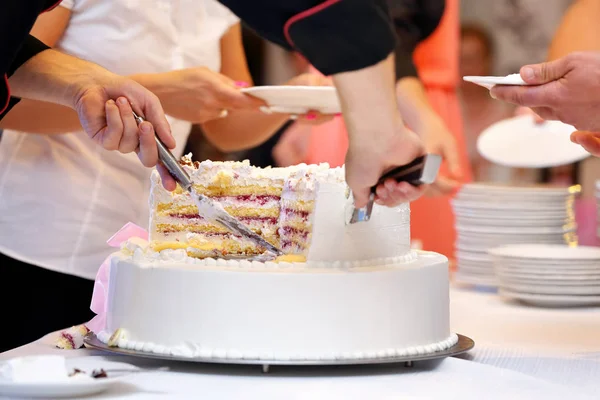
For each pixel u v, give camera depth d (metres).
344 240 1.91
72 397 1.54
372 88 1.54
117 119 1.91
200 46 3.14
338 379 1.73
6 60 1.69
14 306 2.92
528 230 3.19
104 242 2.96
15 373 1.56
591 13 4.79
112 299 1.98
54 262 2.89
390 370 1.82
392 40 1.53
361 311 1.79
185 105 2.81
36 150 2.90
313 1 1.49
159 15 2.98
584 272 2.79
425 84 4.14
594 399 1.61
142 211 3.06
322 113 2.92
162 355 1.76
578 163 5.88
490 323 2.54
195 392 1.60
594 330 2.43
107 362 1.84
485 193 3.23
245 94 2.77
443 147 3.03
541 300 2.82
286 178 2.20
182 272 1.80
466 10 6.50
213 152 5.24
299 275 1.76
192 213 2.19
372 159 1.63
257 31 1.63
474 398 1.59
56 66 2.15
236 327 1.76
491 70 6.47
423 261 2.03
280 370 1.79
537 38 6.44
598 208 3.10
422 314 1.90
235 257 2.07
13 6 1.64
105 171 2.96
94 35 2.87
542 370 1.92
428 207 4.25
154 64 3.00
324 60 1.53
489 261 3.21
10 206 2.86
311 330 1.76
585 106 1.97
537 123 3.62
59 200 2.88
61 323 2.95
